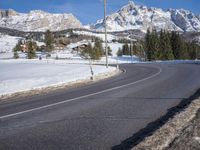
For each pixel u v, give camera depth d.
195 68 29.78
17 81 20.94
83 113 8.84
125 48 148.62
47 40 128.00
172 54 97.00
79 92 14.65
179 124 6.66
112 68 32.41
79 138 6.27
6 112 9.81
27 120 8.23
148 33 101.56
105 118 8.02
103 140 6.10
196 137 5.64
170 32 110.38
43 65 45.88
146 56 101.06
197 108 8.31
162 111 8.70
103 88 15.88
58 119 8.14
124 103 10.34
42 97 13.58
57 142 6.05
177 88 13.92
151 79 19.69
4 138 6.49
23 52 144.50
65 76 23.62
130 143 5.88
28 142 6.13
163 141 5.54
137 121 7.58
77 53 148.88
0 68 43.47
